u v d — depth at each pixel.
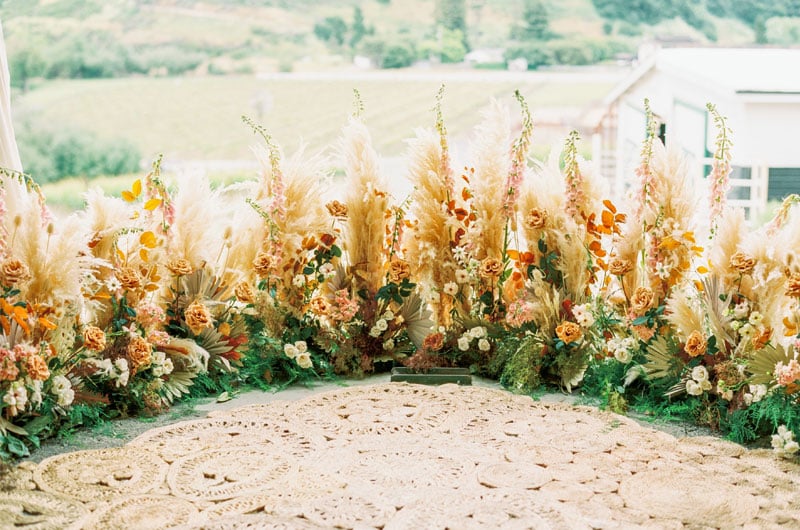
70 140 19.56
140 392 4.39
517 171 4.89
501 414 4.32
